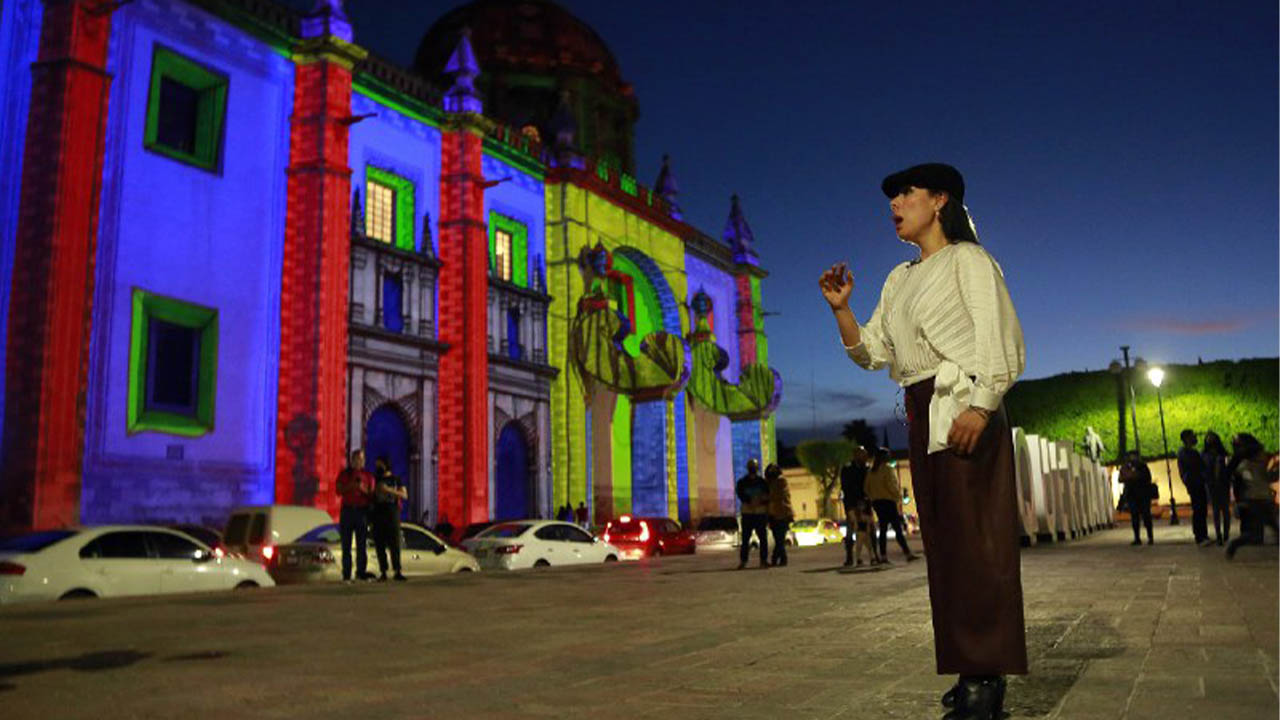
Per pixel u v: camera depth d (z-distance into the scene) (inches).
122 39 876.0
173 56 922.1
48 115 802.8
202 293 929.5
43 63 810.2
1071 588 305.6
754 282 2026.3
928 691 138.8
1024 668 113.3
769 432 1907.0
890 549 905.5
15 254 791.7
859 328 137.8
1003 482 118.2
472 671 180.5
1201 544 612.1
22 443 760.3
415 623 275.7
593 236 1513.3
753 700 137.9
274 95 1028.5
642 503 1571.1
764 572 514.9
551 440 1408.7
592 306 1451.8
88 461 815.7
